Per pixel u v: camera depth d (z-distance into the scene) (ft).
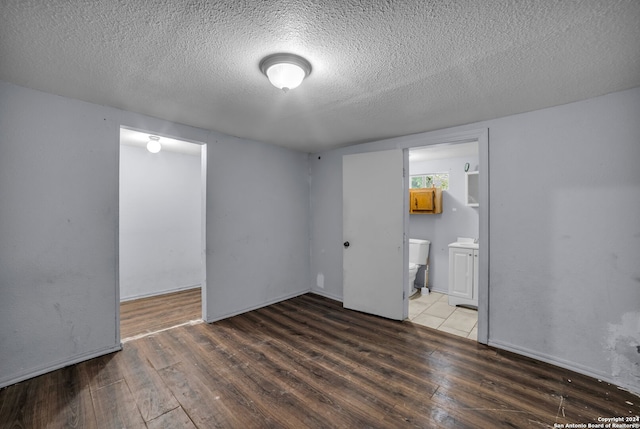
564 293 7.16
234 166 10.74
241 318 10.44
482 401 5.85
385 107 7.57
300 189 13.43
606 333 6.61
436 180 14.33
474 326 9.80
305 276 13.70
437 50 4.91
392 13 3.99
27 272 6.54
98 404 5.68
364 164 11.07
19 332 6.44
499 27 4.27
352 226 11.37
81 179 7.29
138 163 13.10
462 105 7.34
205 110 7.93
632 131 6.31
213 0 3.74
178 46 4.84
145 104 7.52
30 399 5.80
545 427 5.16
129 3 3.79
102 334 7.61
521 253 7.80
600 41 4.57
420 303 12.36
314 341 8.57
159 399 5.85
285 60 5.08
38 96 6.66
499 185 8.17
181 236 14.44
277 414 5.45
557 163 7.26
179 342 8.45
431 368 7.09
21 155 6.46
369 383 6.45
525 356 7.68
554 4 3.76
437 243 14.19
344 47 4.84
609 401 5.87
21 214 6.47
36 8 3.86
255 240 11.48
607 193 6.61
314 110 7.83
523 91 6.48
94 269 7.49
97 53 5.06
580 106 6.94
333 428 5.10
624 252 6.42
